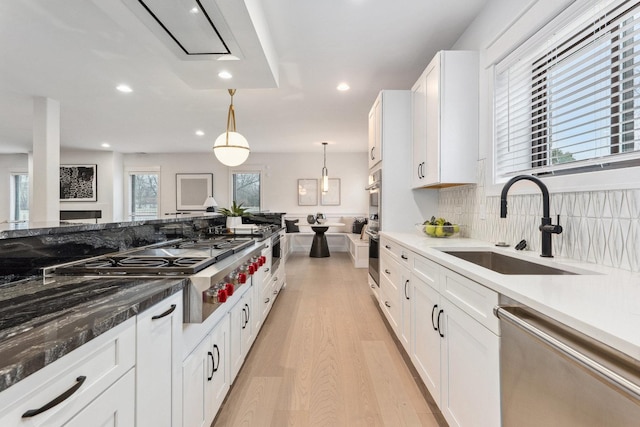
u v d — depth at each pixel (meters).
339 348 2.56
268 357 2.41
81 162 7.62
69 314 0.84
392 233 2.97
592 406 0.71
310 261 6.55
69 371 0.69
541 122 1.82
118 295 1.02
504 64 2.12
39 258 1.31
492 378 1.11
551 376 0.84
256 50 2.22
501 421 1.07
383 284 3.08
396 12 2.38
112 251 1.79
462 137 2.40
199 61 2.39
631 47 1.28
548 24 1.70
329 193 8.12
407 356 2.42
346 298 3.91
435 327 1.68
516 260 1.76
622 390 0.62
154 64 3.10
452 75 2.39
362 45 2.84
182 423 1.24
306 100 4.22
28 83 3.58
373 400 1.89
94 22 2.41
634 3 1.29
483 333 1.17
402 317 2.37
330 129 5.76
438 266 1.65
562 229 1.55
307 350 2.53
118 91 3.83
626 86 1.38
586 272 1.30
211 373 1.55
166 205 8.12
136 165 8.08
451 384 1.48
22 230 1.21
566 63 1.65
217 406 1.64
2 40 2.66
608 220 1.36
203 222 3.33
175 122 5.25
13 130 5.57
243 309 2.15
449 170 2.41
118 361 0.86
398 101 3.19
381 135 3.20
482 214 2.36
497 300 1.08
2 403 0.54
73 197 7.62
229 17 1.81
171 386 1.16
